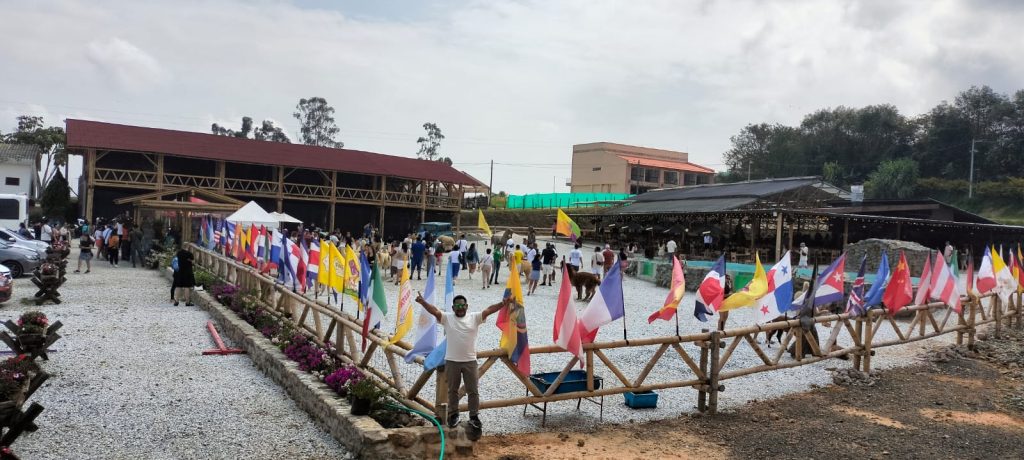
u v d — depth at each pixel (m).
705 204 42.72
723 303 9.84
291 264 13.26
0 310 14.27
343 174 49.72
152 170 42.78
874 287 11.65
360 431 6.51
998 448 8.01
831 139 83.12
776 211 32.47
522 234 55.25
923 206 42.00
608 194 68.31
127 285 19.31
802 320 10.37
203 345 11.66
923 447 7.96
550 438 7.68
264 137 97.75
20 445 6.68
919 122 79.44
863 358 12.12
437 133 94.25
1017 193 61.22
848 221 39.69
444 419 6.94
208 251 21.31
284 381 9.00
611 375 10.95
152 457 6.58
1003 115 72.94
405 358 7.39
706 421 8.70
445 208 52.22
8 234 21.55
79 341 11.43
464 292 21.31
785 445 7.85
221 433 7.31
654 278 26.17
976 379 11.70
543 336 14.20
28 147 51.44
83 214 41.41
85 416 7.66
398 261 22.89
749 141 94.00
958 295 13.63
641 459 7.13
